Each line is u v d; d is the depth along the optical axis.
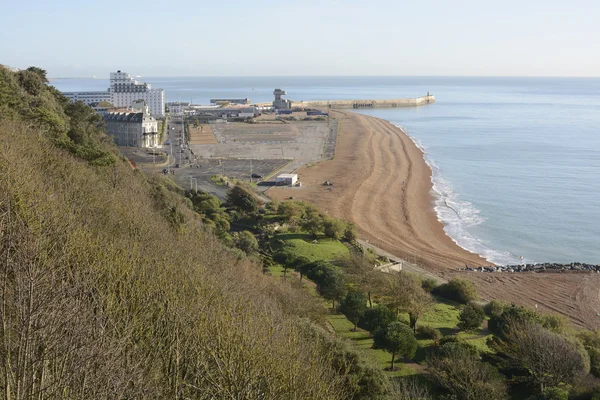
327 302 89.06
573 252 142.25
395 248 140.00
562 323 77.69
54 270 39.41
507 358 65.12
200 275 53.50
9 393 26.94
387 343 62.97
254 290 65.12
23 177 57.72
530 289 113.44
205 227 110.69
